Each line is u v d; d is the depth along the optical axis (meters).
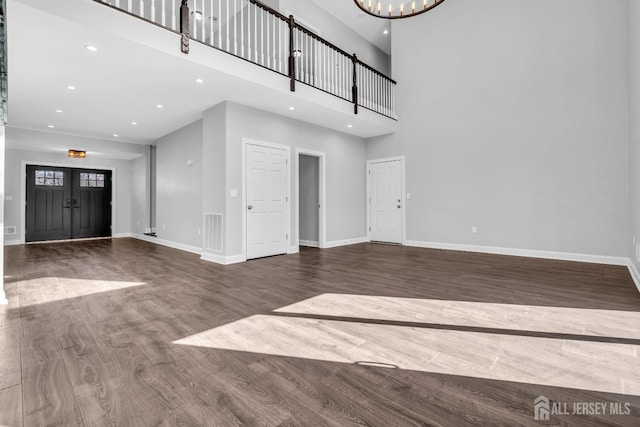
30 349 1.99
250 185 5.27
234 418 1.35
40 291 3.35
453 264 4.76
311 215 7.16
